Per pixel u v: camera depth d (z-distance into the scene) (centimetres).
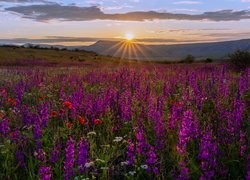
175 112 160
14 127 176
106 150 147
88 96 216
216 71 382
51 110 196
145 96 224
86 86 327
